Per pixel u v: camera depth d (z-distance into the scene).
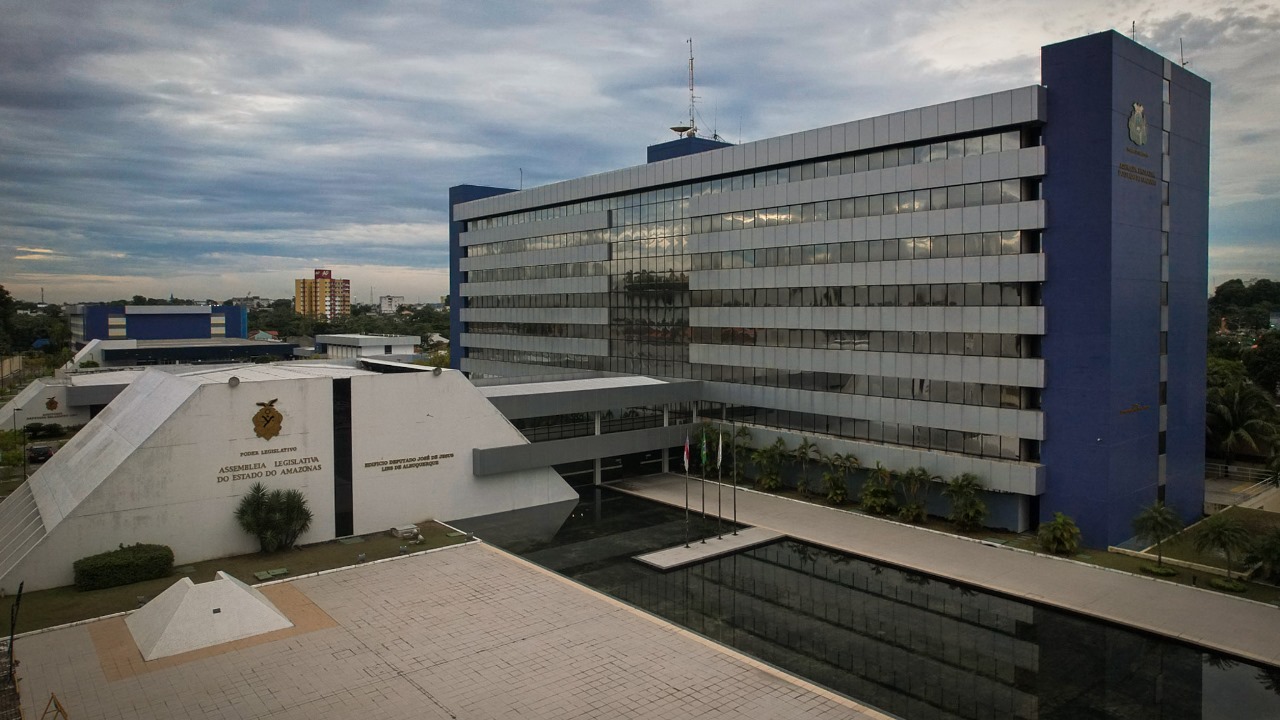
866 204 49.34
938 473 45.75
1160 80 42.88
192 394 38.31
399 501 45.28
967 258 44.41
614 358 70.69
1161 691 25.75
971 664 27.81
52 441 76.88
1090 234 40.03
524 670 26.88
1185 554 39.56
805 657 28.45
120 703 24.44
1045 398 42.12
